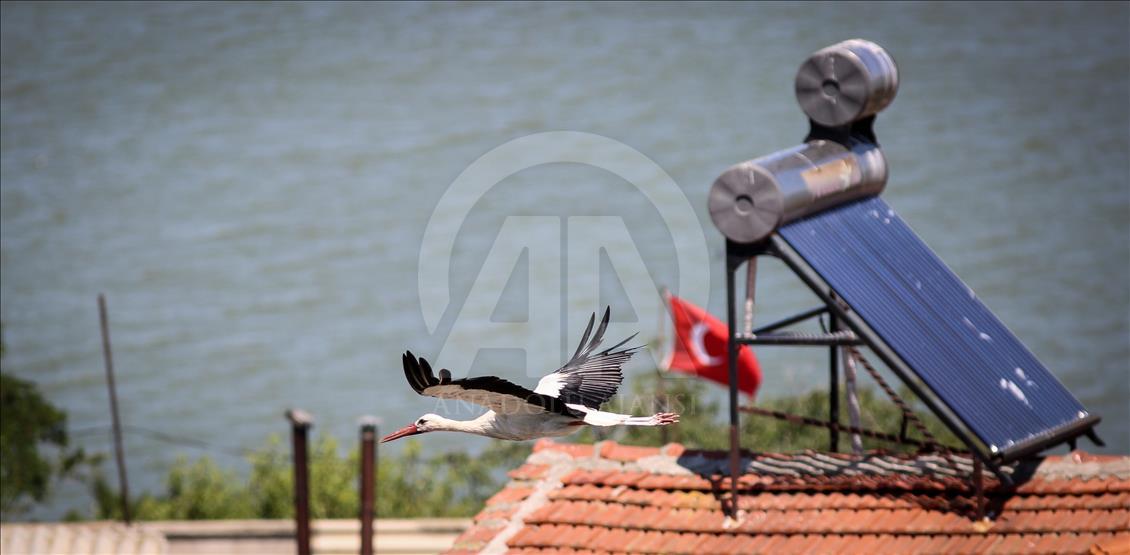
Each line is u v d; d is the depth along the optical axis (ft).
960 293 65.10
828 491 65.00
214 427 188.55
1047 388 63.31
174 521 139.13
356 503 135.03
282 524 125.80
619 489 67.21
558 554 63.16
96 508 155.53
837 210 67.21
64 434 152.87
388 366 204.33
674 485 66.54
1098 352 194.08
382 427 184.44
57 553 109.81
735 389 64.23
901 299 63.46
